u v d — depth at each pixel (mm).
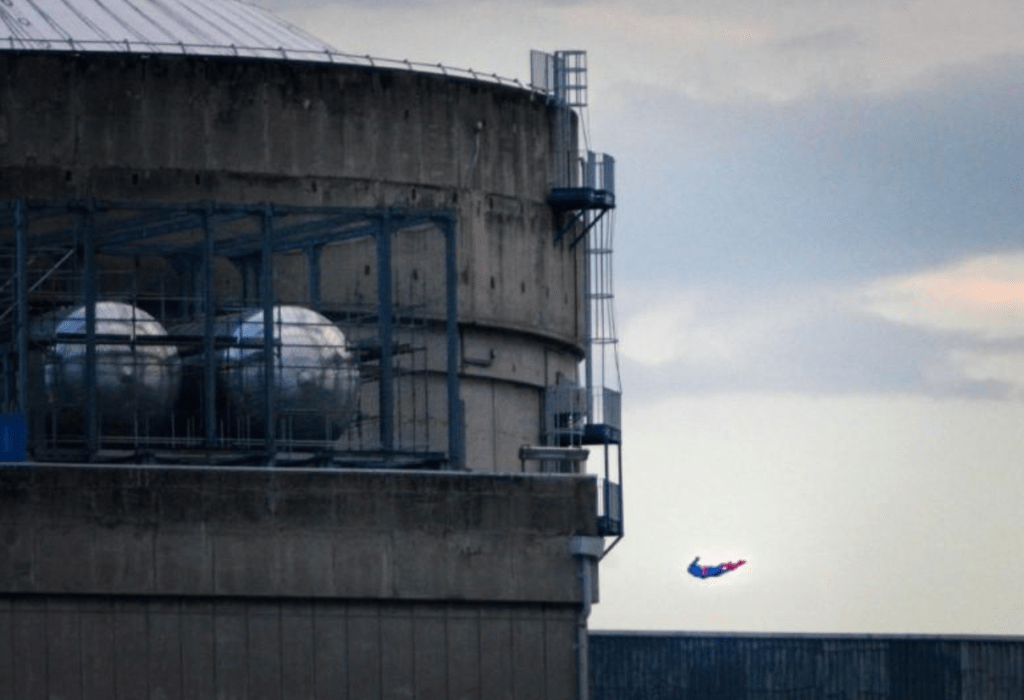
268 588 162125
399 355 189875
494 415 196125
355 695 162875
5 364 172625
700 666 197750
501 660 164125
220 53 189750
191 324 176250
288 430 173125
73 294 179375
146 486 161250
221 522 161875
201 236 185125
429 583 163750
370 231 177125
